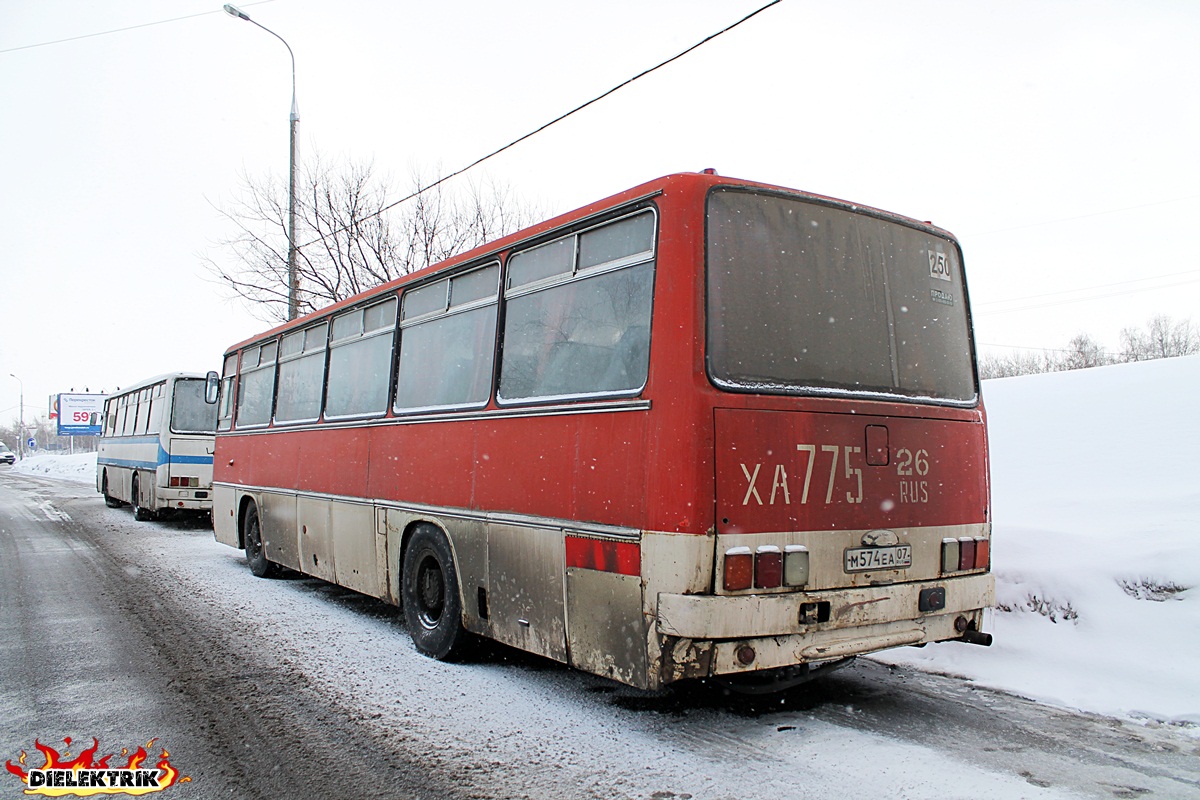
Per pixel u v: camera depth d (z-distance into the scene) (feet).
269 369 33.88
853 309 15.84
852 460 14.84
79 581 32.53
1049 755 13.79
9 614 26.13
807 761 13.60
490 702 17.08
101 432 78.95
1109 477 28.89
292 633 23.67
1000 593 21.06
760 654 13.44
